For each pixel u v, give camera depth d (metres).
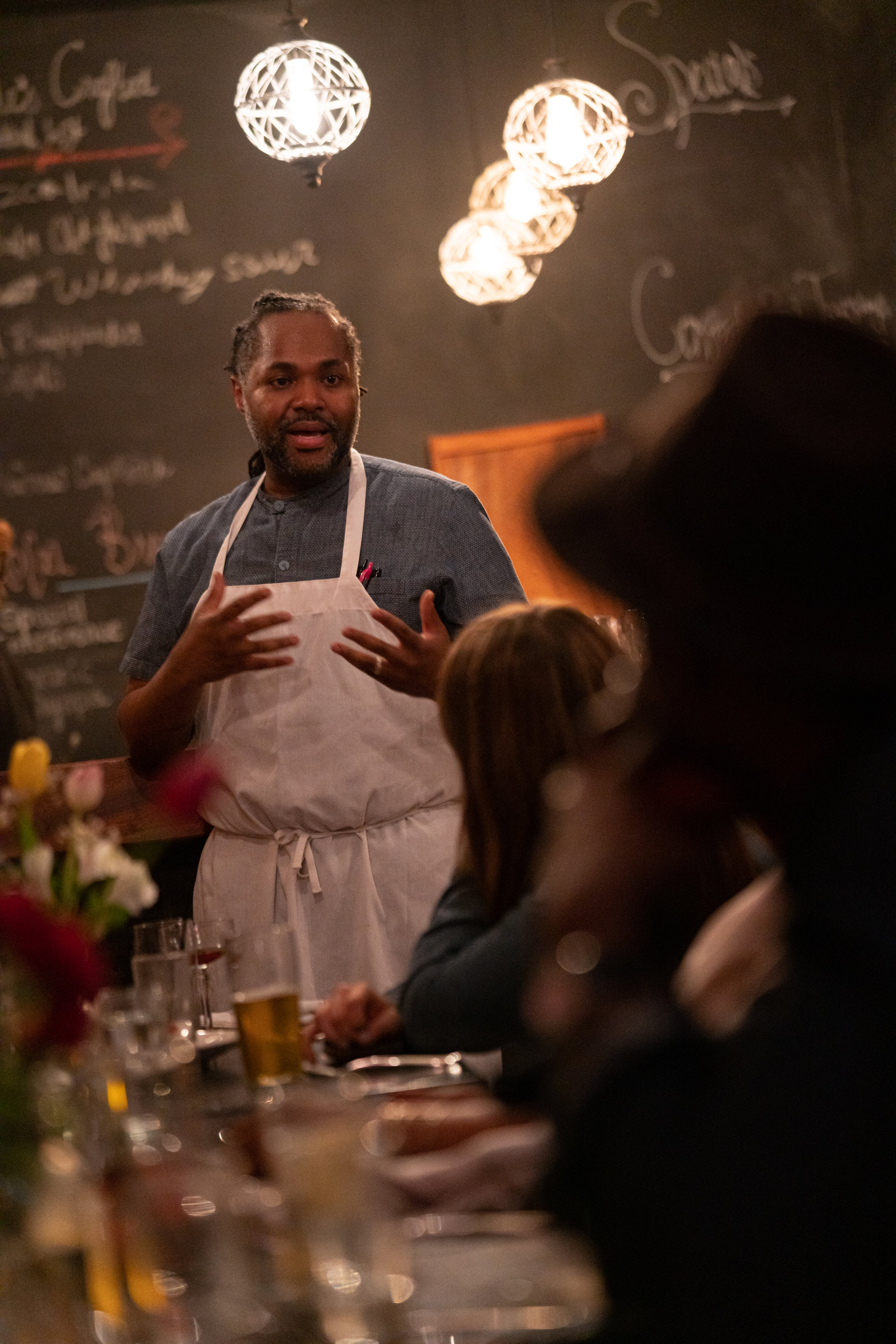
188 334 4.41
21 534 4.36
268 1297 0.87
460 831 1.50
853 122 4.52
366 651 2.30
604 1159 0.61
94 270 4.38
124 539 4.38
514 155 3.78
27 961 0.97
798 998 0.58
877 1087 0.55
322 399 2.37
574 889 0.67
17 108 4.34
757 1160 0.55
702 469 0.59
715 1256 0.55
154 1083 1.12
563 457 0.66
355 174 4.44
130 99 4.36
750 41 4.51
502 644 1.37
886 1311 0.54
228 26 4.37
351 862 2.29
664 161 4.51
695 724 0.63
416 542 2.38
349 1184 0.87
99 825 1.45
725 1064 0.60
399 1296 0.84
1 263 4.36
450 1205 1.04
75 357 4.38
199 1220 0.90
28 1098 0.94
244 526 2.46
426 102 4.43
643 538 0.60
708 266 4.53
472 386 4.47
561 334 4.48
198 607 2.27
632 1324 0.64
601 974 0.66
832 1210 0.54
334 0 4.41
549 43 4.45
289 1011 1.42
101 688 4.35
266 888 2.29
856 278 4.54
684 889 0.66
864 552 0.58
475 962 1.35
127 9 4.34
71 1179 0.94
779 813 0.63
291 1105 1.12
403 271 4.45
